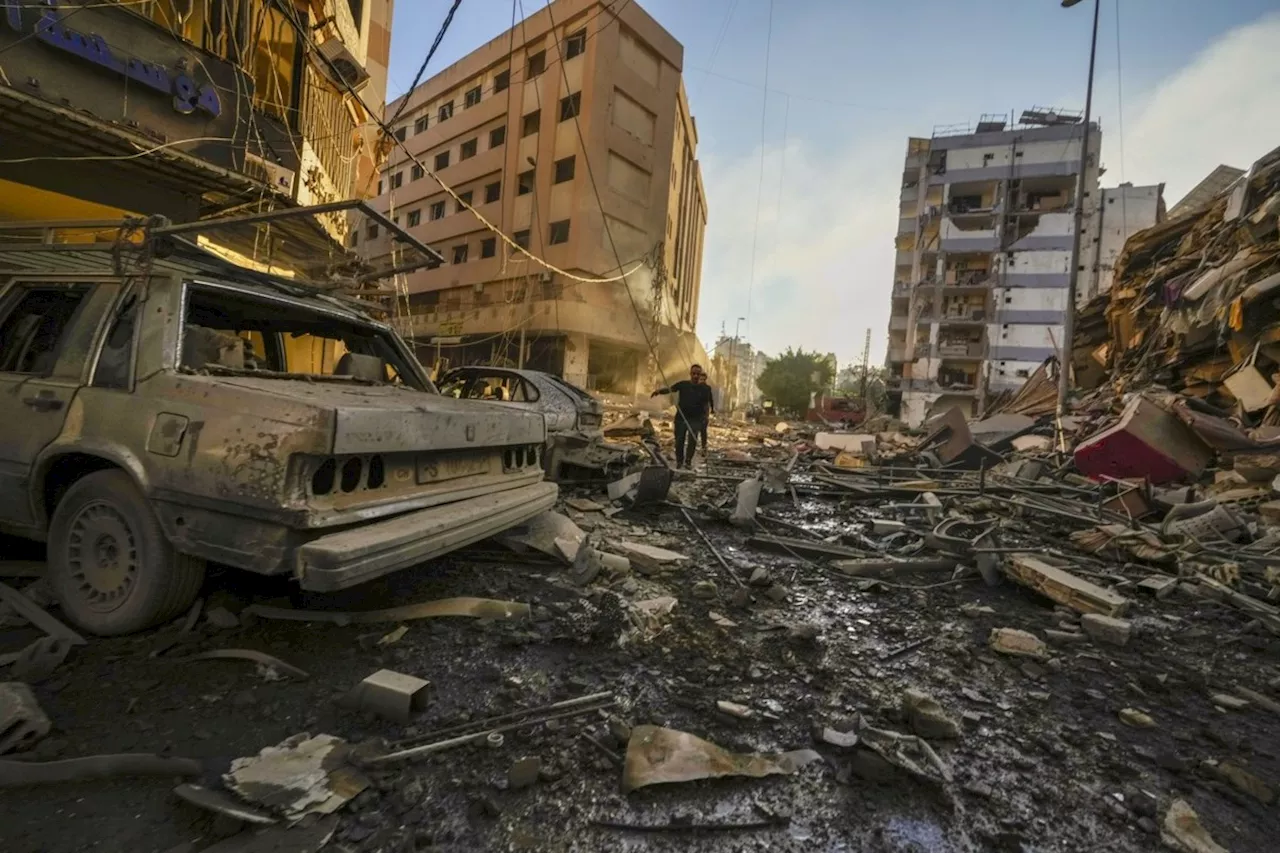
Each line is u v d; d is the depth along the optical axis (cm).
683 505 646
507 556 409
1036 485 841
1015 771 207
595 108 3030
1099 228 4184
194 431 243
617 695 244
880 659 300
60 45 639
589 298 3078
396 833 159
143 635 261
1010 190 4362
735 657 289
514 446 372
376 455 262
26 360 311
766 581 404
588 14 3070
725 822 173
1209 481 838
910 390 4516
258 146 863
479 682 247
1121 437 877
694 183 4962
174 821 159
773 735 222
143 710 208
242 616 284
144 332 274
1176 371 1477
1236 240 1317
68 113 599
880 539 575
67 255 316
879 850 165
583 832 166
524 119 3353
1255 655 329
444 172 3825
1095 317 2297
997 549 464
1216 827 181
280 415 232
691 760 195
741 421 3325
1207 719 253
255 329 406
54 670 231
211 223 280
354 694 219
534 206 3195
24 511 283
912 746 214
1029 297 4259
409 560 249
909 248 5269
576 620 318
